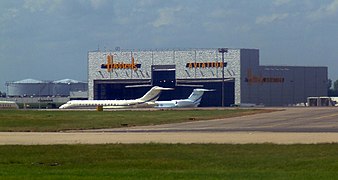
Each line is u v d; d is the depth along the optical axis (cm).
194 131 18100
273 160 10044
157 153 11250
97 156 10906
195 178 7812
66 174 8188
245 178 7825
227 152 11250
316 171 8712
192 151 11475
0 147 12381
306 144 12269
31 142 13888
